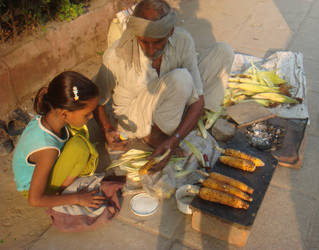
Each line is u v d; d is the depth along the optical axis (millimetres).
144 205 2617
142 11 2307
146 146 3162
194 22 5621
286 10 6004
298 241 2371
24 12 3697
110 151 3111
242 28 5441
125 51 2635
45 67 3920
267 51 4820
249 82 3865
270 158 2748
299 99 3559
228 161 2637
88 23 4391
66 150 2246
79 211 2418
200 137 3170
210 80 3229
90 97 2104
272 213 2570
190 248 2332
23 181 2311
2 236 2439
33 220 2561
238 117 3266
